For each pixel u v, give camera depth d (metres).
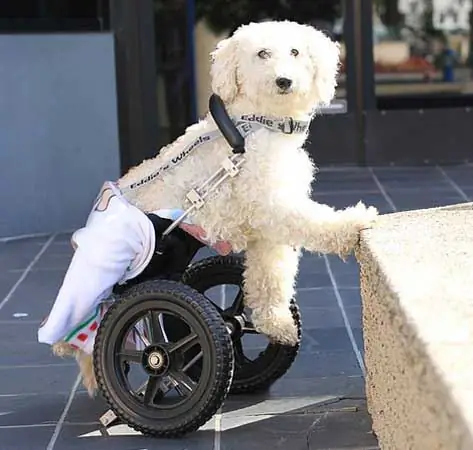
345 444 4.13
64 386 5.02
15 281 7.27
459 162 11.31
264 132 4.07
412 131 11.21
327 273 7.14
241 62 4.08
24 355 5.55
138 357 4.20
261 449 4.11
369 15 11.02
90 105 8.76
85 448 4.19
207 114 4.50
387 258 3.47
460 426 2.27
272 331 4.39
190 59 10.59
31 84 8.50
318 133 11.12
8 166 8.53
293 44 4.04
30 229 8.70
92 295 4.10
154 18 9.86
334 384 4.89
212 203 4.12
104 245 4.11
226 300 6.30
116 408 4.20
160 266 4.43
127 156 9.18
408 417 2.86
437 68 11.58
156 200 4.27
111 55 8.79
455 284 3.11
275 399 4.70
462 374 2.43
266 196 4.00
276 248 4.27
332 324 5.93
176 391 4.59
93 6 8.95
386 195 9.61
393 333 3.05
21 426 4.48
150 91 9.23
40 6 8.67
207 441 4.20
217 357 4.03
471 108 11.27
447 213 4.23
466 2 11.48
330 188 10.03
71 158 8.75
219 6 10.99
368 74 11.09
